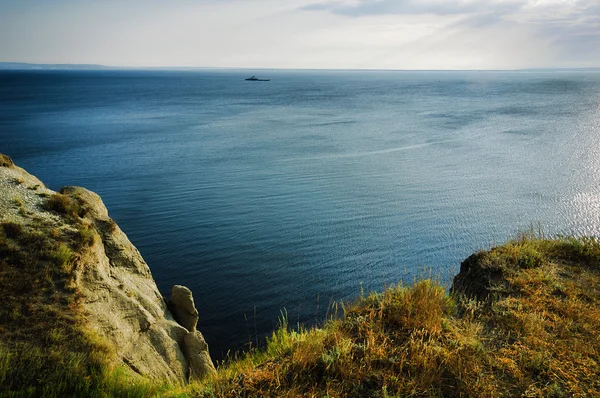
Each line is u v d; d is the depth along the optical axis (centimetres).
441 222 3409
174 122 9562
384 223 3378
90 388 731
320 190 4266
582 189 4247
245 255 2762
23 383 684
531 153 5962
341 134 7825
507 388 489
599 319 623
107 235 1217
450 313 680
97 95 18362
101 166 5206
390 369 528
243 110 12512
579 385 489
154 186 4356
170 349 1057
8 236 991
